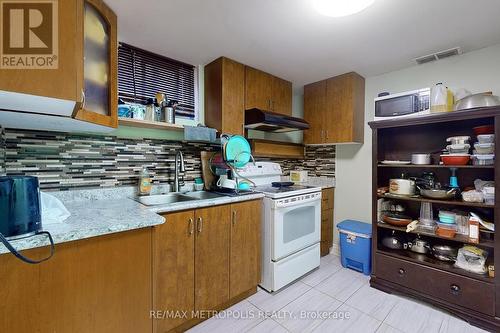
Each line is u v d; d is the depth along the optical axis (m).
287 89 2.71
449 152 1.86
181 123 2.22
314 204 2.38
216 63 2.16
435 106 1.81
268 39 1.80
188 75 2.29
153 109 1.88
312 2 1.35
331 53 2.03
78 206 1.43
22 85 0.85
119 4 1.37
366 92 2.63
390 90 2.45
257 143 2.57
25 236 0.85
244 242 1.88
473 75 1.97
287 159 3.19
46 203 1.06
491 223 1.67
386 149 2.38
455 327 1.58
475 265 1.70
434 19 1.52
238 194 1.94
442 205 2.08
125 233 1.08
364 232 2.34
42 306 0.88
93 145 1.66
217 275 1.70
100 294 1.02
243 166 2.24
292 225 2.13
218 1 1.35
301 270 2.22
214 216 1.67
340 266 2.54
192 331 1.55
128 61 1.92
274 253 1.98
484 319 1.57
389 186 2.16
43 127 1.37
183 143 2.16
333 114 2.61
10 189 0.83
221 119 2.11
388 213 2.20
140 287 1.14
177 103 2.12
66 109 1.05
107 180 1.73
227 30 1.67
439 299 1.77
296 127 2.46
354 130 2.49
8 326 0.82
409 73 2.33
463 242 1.80
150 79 2.04
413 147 2.24
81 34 1.02
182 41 1.84
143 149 1.91
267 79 2.48
